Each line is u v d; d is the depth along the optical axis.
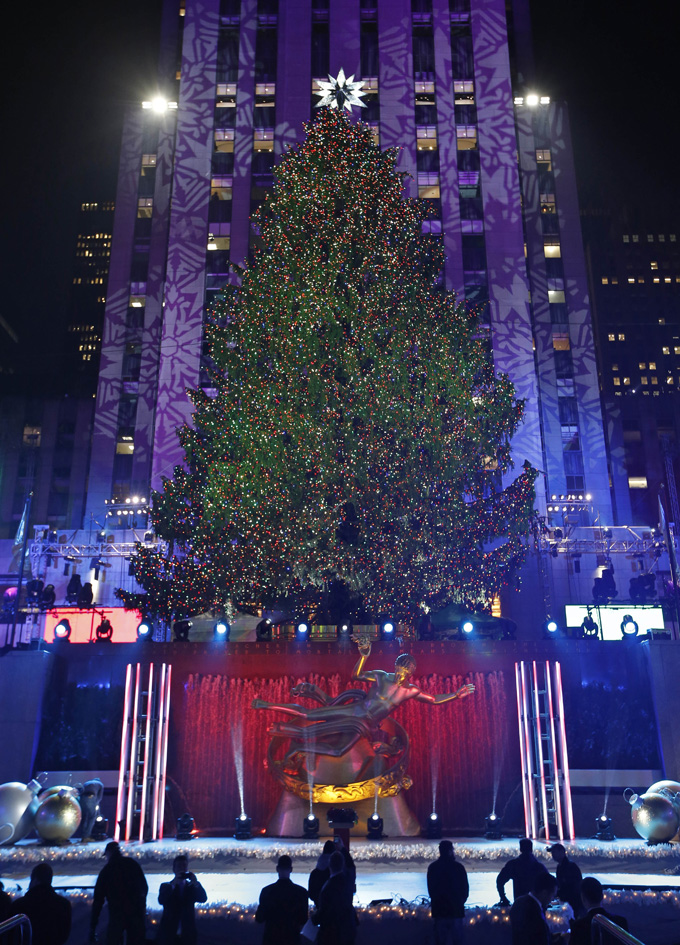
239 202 71.62
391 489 33.38
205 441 38.22
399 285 37.72
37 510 106.19
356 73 74.56
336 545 33.03
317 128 40.66
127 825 23.83
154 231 78.06
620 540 52.06
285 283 37.34
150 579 36.59
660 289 135.62
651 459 107.06
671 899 14.59
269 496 33.66
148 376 74.50
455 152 72.50
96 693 27.81
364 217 38.22
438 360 36.25
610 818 24.53
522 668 26.30
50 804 22.41
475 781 27.02
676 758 25.89
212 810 26.70
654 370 131.75
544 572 53.50
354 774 24.67
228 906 13.94
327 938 8.90
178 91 81.38
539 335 74.31
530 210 77.69
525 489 35.69
